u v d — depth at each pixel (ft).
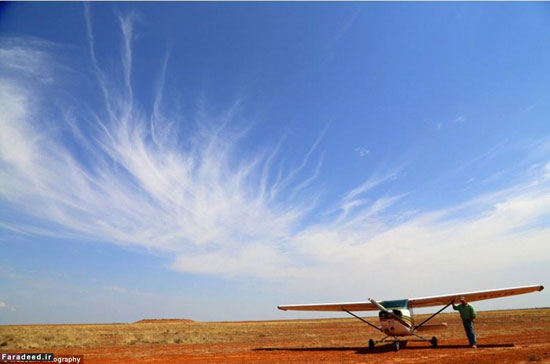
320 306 66.95
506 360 36.22
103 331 138.41
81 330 147.74
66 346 70.49
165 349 61.57
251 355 49.88
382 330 53.88
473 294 55.83
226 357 47.60
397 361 38.70
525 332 84.43
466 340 68.95
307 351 54.29
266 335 106.93
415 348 54.49
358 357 43.96
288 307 70.44
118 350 60.49
